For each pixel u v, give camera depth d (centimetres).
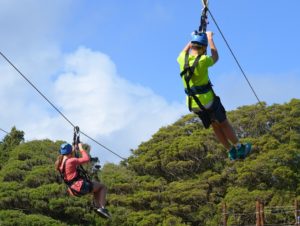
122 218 3759
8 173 3828
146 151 4509
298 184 3856
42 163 4044
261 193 3722
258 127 4328
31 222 3359
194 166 4247
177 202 3903
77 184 1041
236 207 3706
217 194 3997
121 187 4025
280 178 3844
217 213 3800
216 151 4156
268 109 4325
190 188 3925
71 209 3584
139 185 4081
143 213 3850
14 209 3584
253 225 3669
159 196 3906
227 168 4022
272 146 4031
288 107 4262
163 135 4547
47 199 3628
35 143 4288
